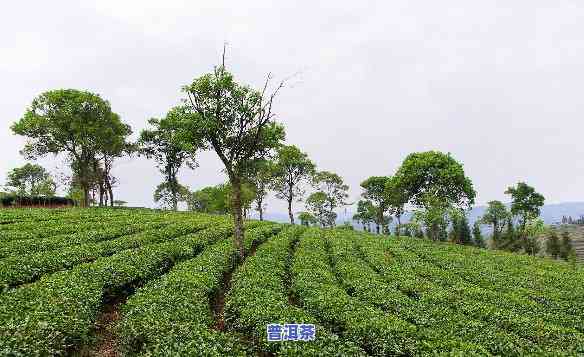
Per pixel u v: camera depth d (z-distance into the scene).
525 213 89.62
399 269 36.00
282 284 26.64
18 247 31.11
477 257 53.66
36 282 22.03
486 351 16.02
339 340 16.64
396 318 19.42
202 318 18.48
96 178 84.38
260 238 48.41
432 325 19.83
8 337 13.97
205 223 55.47
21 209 61.31
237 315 20.02
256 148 39.88
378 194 103.38
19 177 120.06
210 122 36.88
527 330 20.42
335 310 20.39
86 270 24.52
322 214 111.31
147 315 17.62
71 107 72.94
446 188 71.56
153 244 35.94
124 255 29.55
